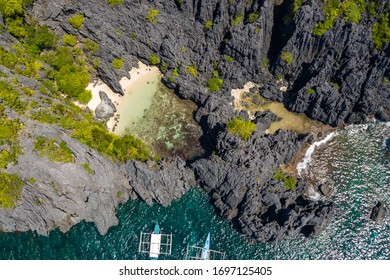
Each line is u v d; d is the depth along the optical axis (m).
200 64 92.12
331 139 87.88
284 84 91.56
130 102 91.25
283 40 88.75
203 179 81.44
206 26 90.31
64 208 76.75
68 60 90.31
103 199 78.62
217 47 92.25
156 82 93.31
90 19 89.25
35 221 77.38
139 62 94.44
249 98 91.06
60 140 77.50
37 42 87.69
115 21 90.81
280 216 77.69
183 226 79.31
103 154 81.69
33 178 74.75
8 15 84.06
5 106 76.12
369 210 80.75
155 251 76.69
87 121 85.81
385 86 87.00
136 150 83.56
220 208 79.94
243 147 80.00
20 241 77.00
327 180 83.50
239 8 87.06
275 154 82.38
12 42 85.56
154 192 80.38
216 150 82.44
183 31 92.19
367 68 85.81
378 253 76.50
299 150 86.25
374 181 83.62
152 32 90.62
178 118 89.44
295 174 83.94
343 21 82.62
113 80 90.88
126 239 77.94
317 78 86.69
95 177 77.94
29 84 81.75
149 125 88.75
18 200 75.81
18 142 75.25
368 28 83.44
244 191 79.19
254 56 88.81
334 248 76.94
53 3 87.25
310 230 77.19
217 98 88.19
